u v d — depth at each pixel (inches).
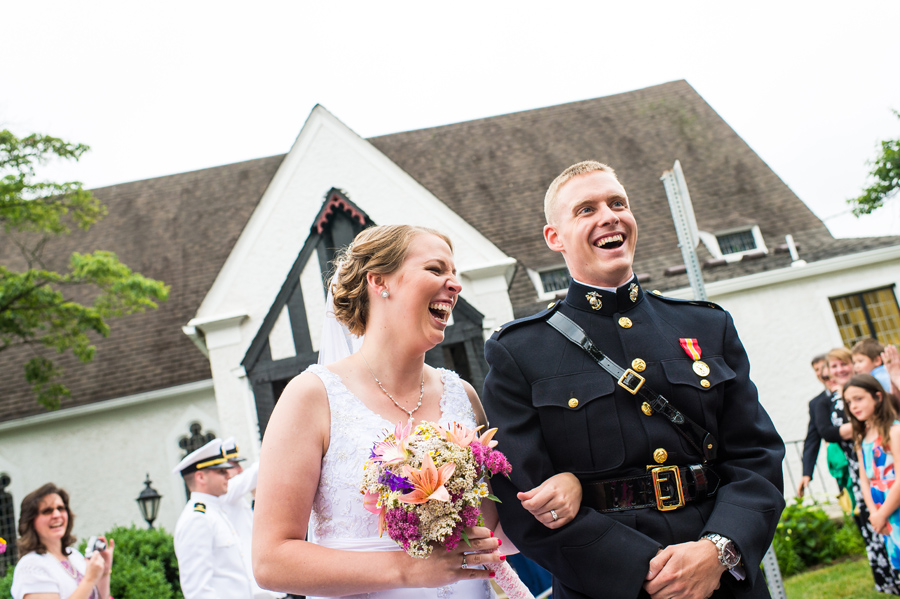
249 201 711.7
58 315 497.4
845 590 237.6
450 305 89.4
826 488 503.2
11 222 473.1
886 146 550.9
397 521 71.4
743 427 92.0
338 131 482.0
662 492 86.0
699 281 159.5
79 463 557.6
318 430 82.4
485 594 89.6
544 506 82.7
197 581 168.4
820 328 547.2
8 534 549.3
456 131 743.7
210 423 562.6
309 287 450.3
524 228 616.4
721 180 653.9
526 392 93.8
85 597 154.5
